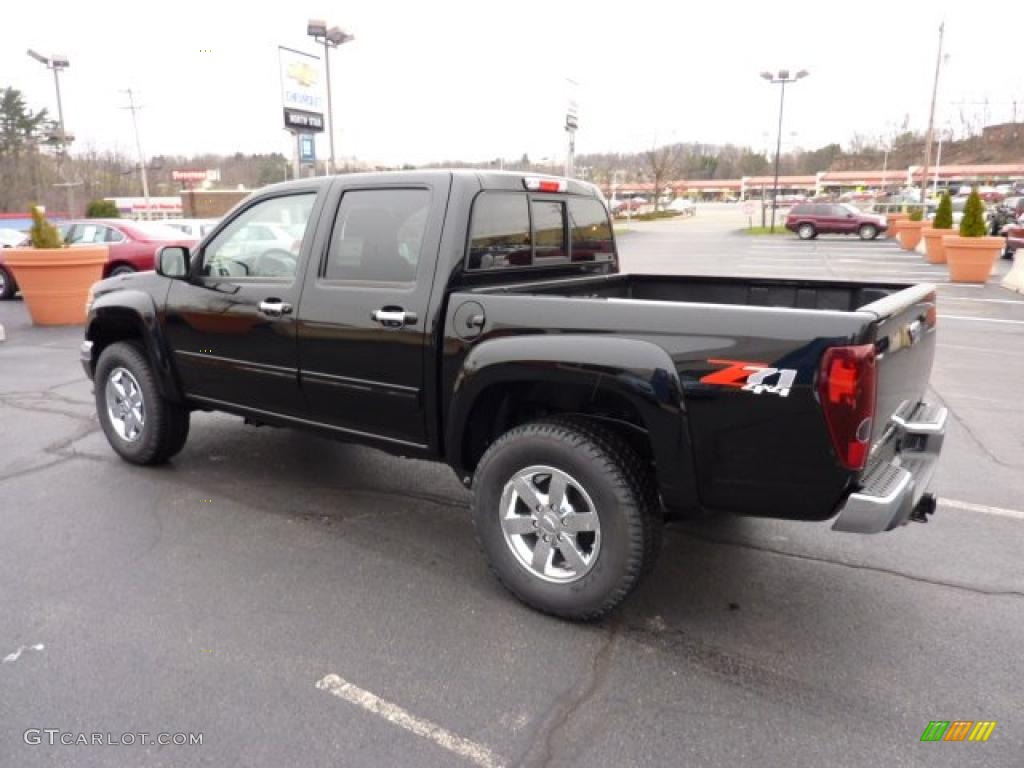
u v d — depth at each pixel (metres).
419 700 2.76
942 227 21.97
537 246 4.11
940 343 9.82
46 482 4.84
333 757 2.47
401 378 3.62
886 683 2.88
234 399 4.46
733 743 2.55
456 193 3.50
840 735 2.59
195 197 38.62
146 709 2.70
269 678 2.87
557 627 3.24
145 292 4.77
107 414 5.16
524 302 3.21
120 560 3.80
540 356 3.10
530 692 2.81
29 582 3.57
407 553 3.92
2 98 67.06
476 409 3.44
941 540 4.09
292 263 4.09
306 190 4.03
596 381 3.00
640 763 2.46
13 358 8.95
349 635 3.16
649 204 79.56
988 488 4.82
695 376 2.83
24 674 2.88
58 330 11.03
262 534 4.12
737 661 3.01
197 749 2.50
